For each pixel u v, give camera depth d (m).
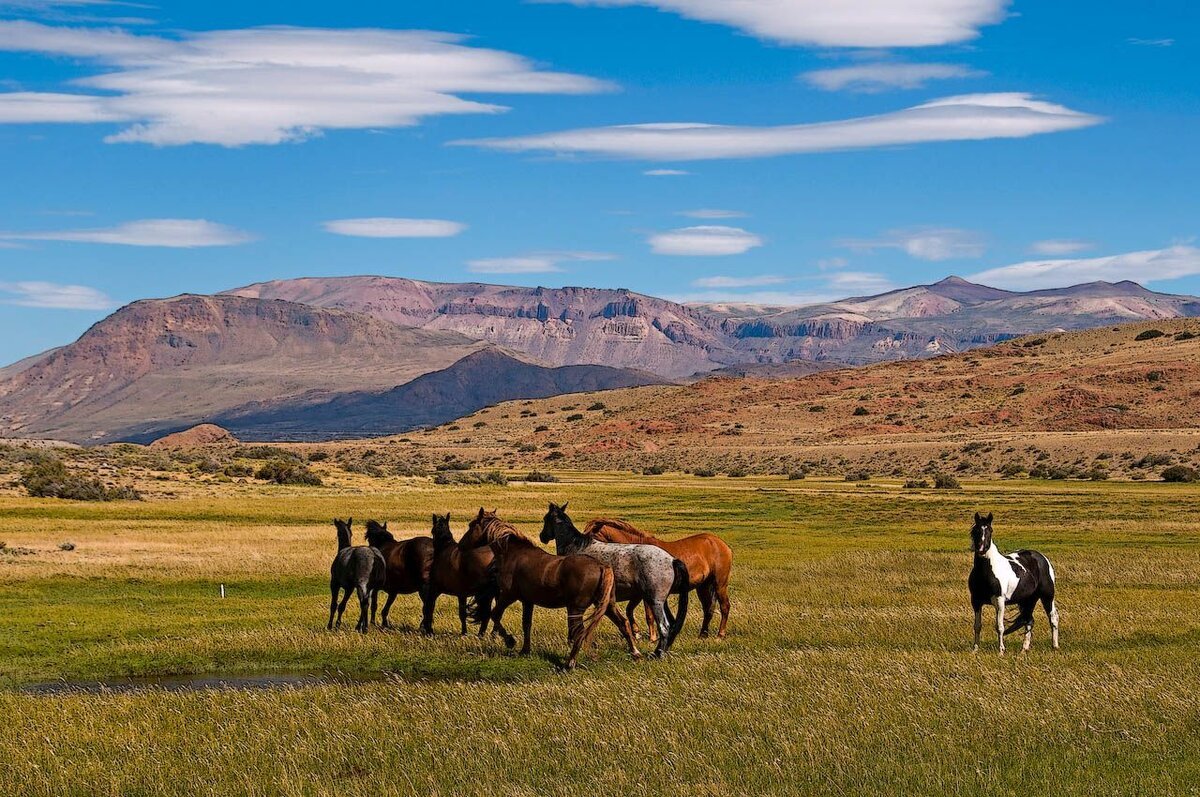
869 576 35.03
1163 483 96.88
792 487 100.25
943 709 15.41
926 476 124.69
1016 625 20.61
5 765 13.92
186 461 109.75
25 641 23.34
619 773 12.79
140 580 33.38
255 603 29.23
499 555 20.78
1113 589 31.03
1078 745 13.67
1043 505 69.50
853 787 12.23
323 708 16.38
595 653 20.64
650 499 78.38
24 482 67.31
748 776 12.70
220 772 13.45
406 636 22.20
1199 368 172.38
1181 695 15.87
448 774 13.10
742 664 18.78
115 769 13.69
